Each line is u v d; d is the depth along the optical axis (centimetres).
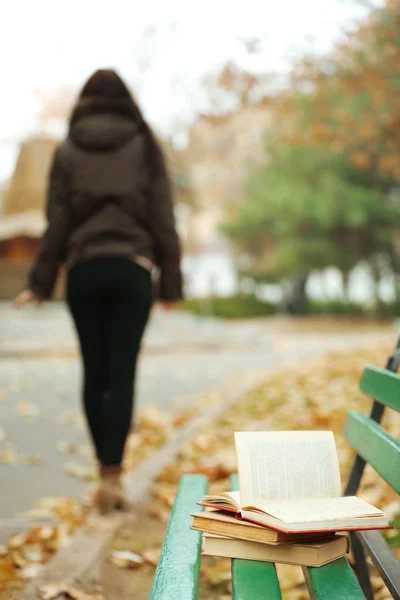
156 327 1942
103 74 422
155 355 1565
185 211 2709
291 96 1262
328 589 155
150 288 413
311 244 3014
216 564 328
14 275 2384
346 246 3122
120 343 402
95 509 399
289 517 165
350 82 1213
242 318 3188
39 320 1802
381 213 2883
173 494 424
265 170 3281
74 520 394
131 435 658
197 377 1132
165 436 638
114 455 396
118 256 399
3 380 1038
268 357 1517
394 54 1155
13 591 299
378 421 236
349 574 164
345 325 2848
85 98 425
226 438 603
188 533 186
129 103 421
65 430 686
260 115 3130
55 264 420
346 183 2852
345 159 2820
